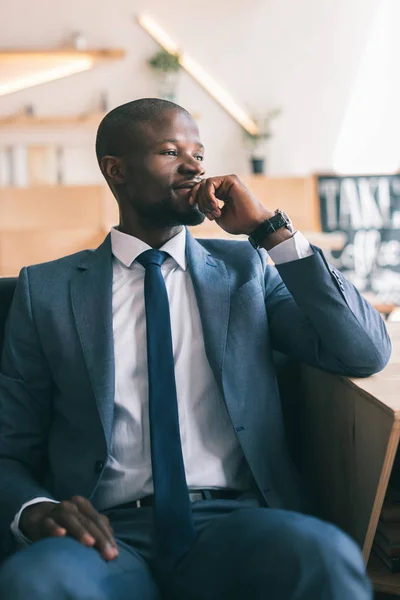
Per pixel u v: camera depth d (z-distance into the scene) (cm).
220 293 138
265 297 148
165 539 117
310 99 589
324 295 129
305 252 133
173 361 129
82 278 140
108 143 144
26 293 140
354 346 129
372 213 586
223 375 132
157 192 139
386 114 593
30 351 138
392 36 585
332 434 138
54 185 541
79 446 132
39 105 571
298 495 133
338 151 595
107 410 129
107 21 566
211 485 129
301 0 578
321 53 584
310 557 96
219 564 106
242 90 584
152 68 571
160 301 133
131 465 129
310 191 581
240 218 137
